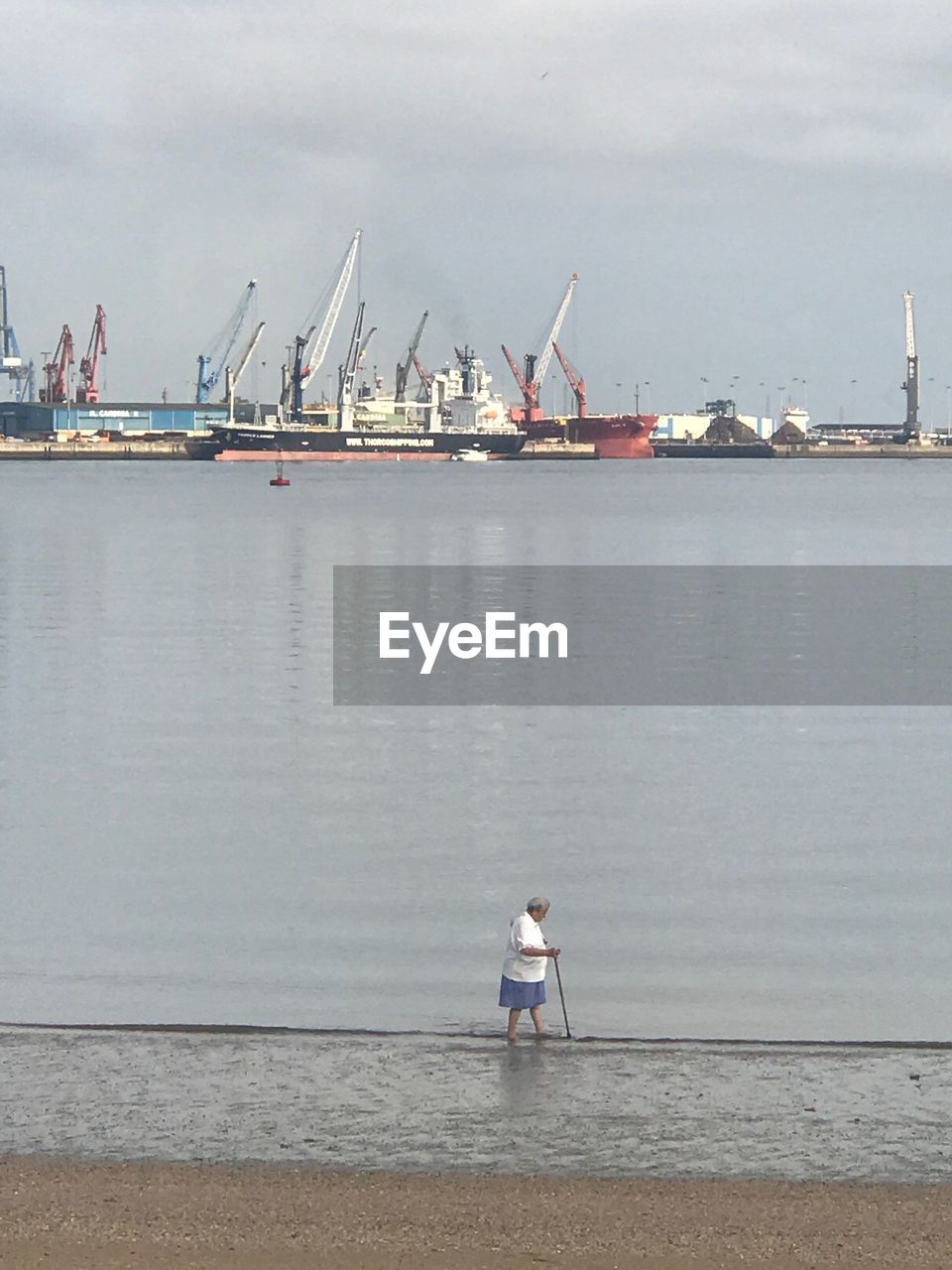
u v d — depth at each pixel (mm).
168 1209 14547
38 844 32844
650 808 36625
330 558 115250
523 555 119250
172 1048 19234
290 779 39719
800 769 41406
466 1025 21891
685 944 25906
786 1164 15727
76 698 52406
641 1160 15828
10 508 182250
